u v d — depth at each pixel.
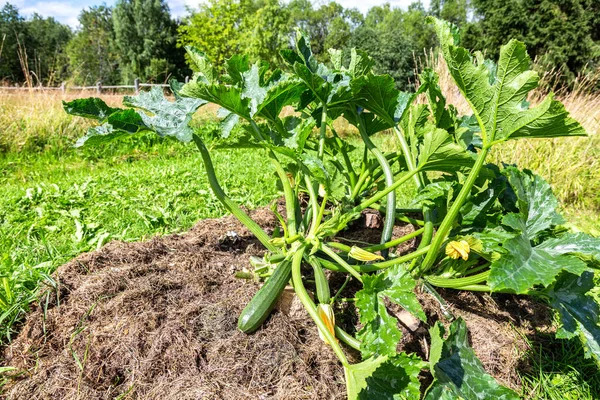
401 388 1.39
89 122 7.09
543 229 1.80
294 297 1.96
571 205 4.45
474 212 2.01
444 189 1.88
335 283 2.17
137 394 1.57
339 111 2.40
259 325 1.80
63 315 1.90
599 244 1.57
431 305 2.03
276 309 1.92
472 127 2.43
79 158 5.99
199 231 2.85
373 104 2.19
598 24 16.12
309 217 2.23
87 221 3.27
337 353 1.51
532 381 1.83
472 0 19.94
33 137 6.17
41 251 2.70
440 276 2.07
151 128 1.87
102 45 43.44
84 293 2.00
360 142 7.98
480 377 1.52
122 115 1.77
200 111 10.38
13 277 2.19
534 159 4.75
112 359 1.69
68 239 2.98
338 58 2.65
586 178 4.59
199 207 3.69
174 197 3.86
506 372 1.85
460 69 1.51
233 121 2.01
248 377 1.63
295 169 2.15
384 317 1.50
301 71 1.90
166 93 13.72
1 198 3.81
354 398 1.36
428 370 1.75
